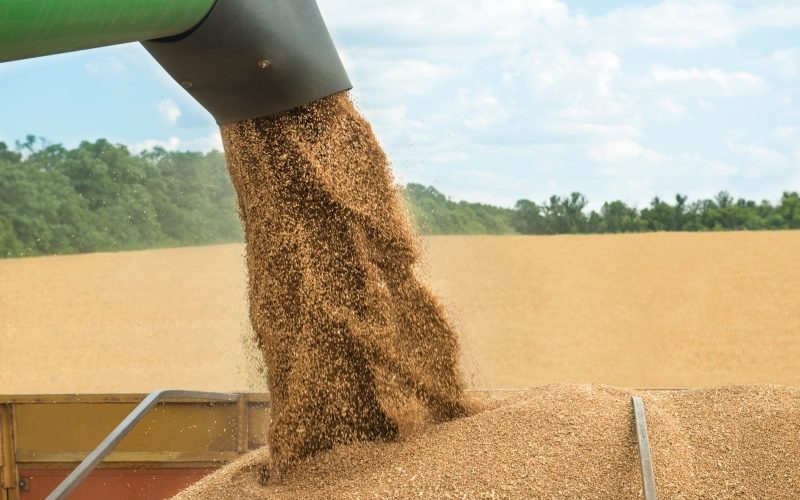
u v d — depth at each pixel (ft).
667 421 9.89
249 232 10.66
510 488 8.50
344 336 10.16
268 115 10.00
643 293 83.30
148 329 69.82
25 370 55.98
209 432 12.60
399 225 10.66
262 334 10.37
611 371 54.03
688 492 8.45
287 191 10.24
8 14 6.73
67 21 7.19
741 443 9.41
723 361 56.75
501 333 67.15
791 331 65.82
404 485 8.84
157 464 12.65
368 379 10.21
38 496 12.84
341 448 10.02
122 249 132.98
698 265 97.76
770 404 10.16
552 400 10.36
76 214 132.57
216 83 9.52
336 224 10.29
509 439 9.40
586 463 8.84
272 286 10.20
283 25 9.27
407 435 10.17
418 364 10.57
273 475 9.92
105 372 54.95
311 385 10.06
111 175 134.82
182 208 136.77
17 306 81.05
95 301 83.25
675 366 55.57
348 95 10.87
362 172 10.51
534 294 84.64
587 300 80.94
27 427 12.78
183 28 8.67
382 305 10.27
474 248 115.55
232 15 8.81
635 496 8.34
